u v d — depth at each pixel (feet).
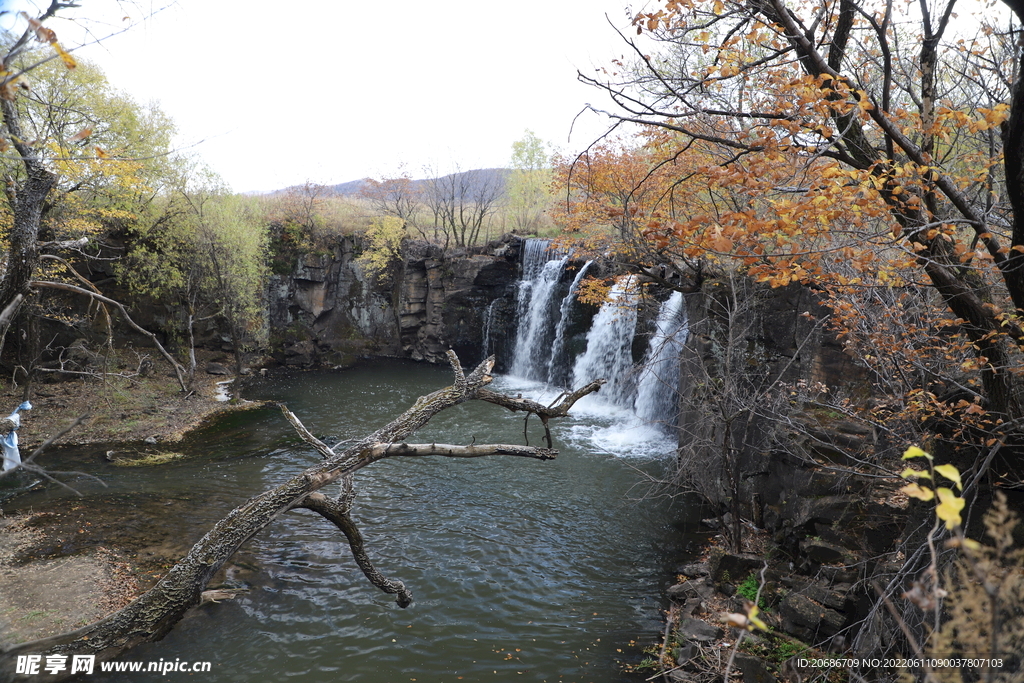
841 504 33.65
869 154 20.36
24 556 39.99
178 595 24.59
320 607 35.94
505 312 111.14
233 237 94.79
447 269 113.60
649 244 37.70
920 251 20.18
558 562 41.78
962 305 20.12
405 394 91.25
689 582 38.11
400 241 119.34
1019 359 21.11
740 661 29.09
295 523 46.55
